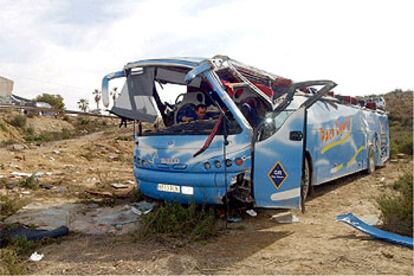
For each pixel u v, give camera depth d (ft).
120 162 55.88
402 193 20.63
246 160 19.03
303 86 21.88
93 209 23.63
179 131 21.27
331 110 30.71
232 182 18.99
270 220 21.06
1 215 21.08
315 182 26.89
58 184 32.30
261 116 20.75
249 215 21.95
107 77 23.09
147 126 23.98
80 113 193.06
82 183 33.40
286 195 18.71
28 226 19.30
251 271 13.60
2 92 185.57
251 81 22.22
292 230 19.01
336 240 16.96
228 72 20.12
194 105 24.25
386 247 15.69
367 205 25.11
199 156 19.57
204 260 14.74
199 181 19.48
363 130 38.70
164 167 20.70
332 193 30.01
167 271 13.75
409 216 18.11
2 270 13.66
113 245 16.69
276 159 18.88
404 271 13.20
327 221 20.99
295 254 15.23
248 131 19.20
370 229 17.93
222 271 13.67
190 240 16.94
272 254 15.30
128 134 113.39
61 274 13.70
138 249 16.08
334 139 30.48
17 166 41.47
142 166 22.24
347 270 13.43
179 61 20.36
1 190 28.89
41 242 17.03
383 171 44.21
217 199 19.44
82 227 19.58
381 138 47.11
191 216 18.70
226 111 20.13
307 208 24.49
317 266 13.88
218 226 19.56
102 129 172.35
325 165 28.60
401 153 63.67
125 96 22.65
